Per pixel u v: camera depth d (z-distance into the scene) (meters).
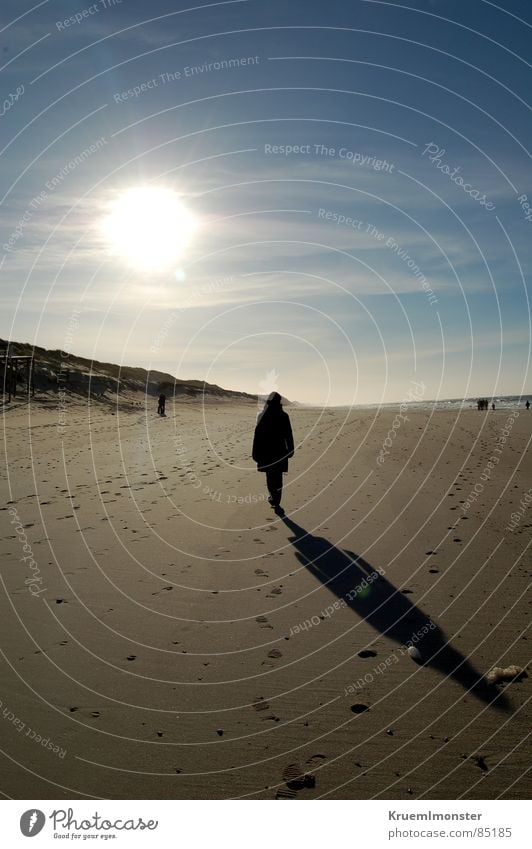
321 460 16.55
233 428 34.44
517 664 4.48
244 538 8.26
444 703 4.00
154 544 7.95
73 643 5.00
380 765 3.40
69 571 6.85
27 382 45.78
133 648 4.91
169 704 4.05
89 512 9.88
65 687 4.29
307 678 4.39
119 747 3.59
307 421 41.44
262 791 3.23
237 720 3.86
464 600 5.78
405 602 5.80
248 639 5.07
